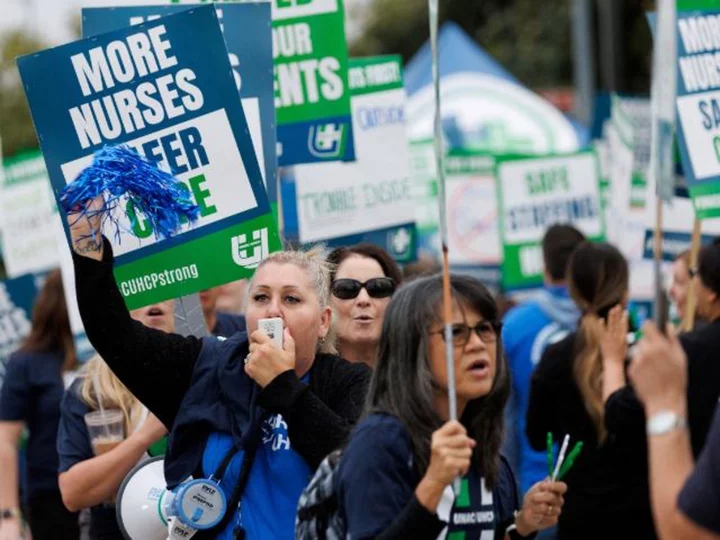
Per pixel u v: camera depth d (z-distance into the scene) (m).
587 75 84.25
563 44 118.25
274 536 17.17
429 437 14.80
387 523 14.45
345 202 31.92
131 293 19.19
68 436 21.81
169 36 19.55
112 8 23.27
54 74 19.42
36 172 44.41
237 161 19.58
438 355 15.02
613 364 23.88
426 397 14.90
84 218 17.41
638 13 101.44
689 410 20.91
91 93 19.48
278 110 28.33
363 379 18.17
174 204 18.47
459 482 15.20
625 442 24.48
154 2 24.12
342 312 23.91
